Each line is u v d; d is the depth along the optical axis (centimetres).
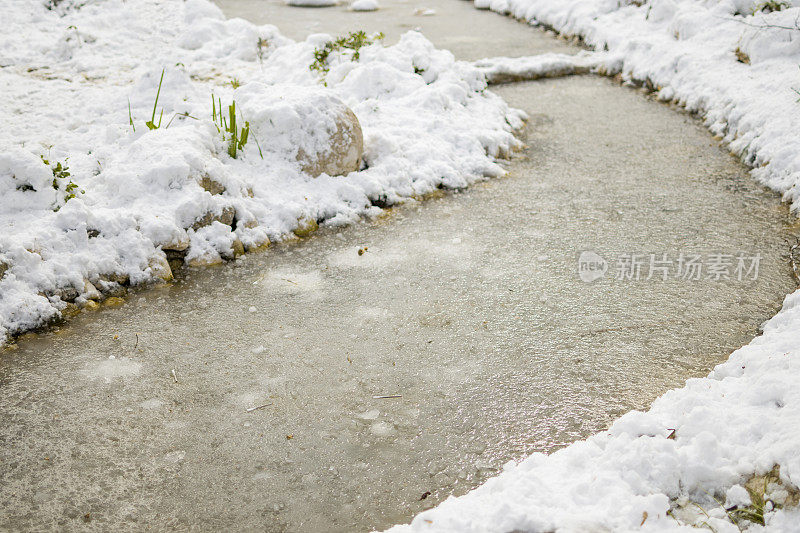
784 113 589
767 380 301
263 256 470
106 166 514
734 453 271
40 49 827
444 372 358
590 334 386
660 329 389
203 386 350
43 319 395
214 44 860
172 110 627
